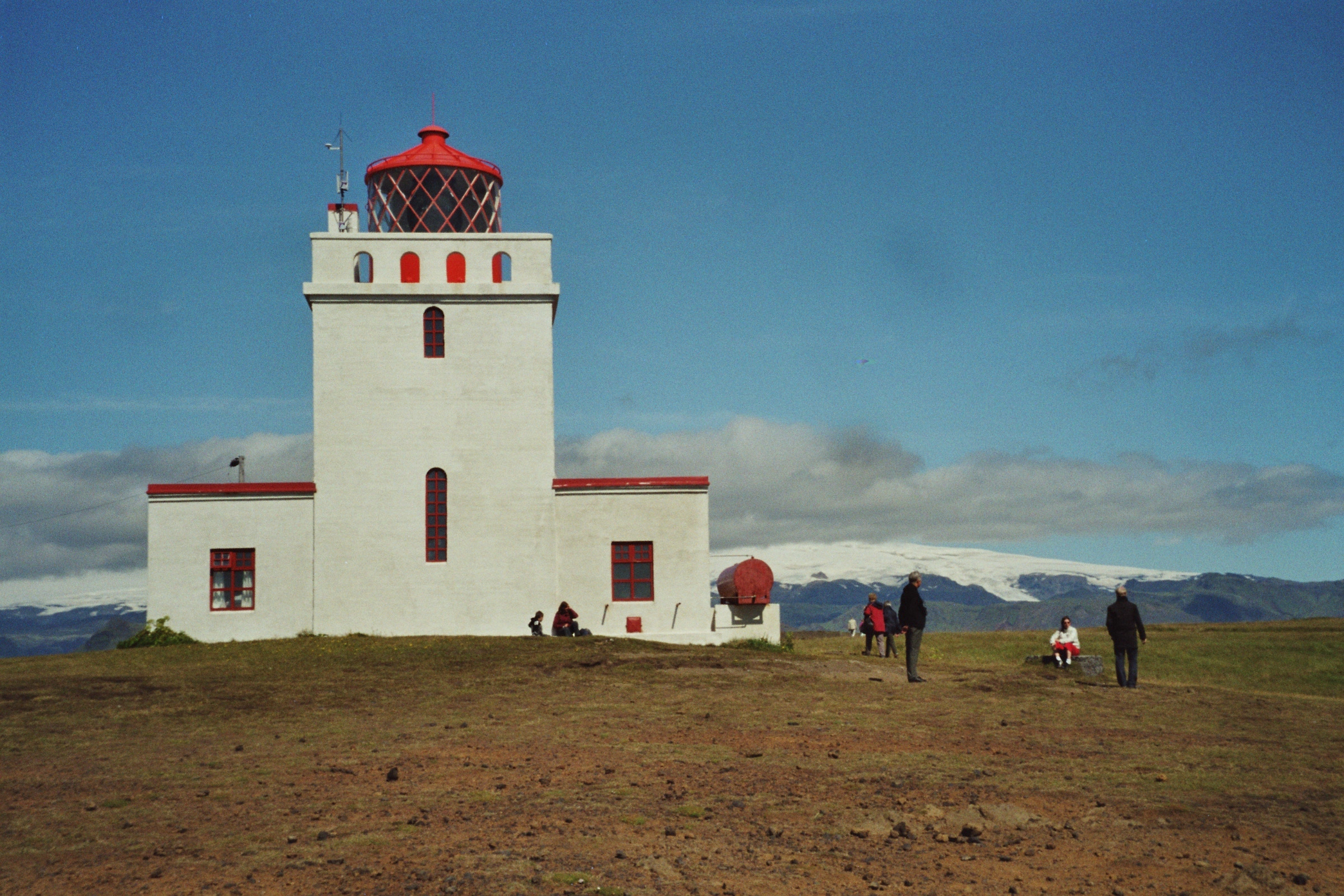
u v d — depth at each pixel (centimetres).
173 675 2748
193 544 3653
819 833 1344
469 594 3709
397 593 3688
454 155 3978
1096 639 4450
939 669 2936
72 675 2769
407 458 3731
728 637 3775
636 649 3183
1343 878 1182
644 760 1756
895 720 2142
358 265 3928
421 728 2050
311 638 3556
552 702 2344
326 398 3728
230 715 2206
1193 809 1459
